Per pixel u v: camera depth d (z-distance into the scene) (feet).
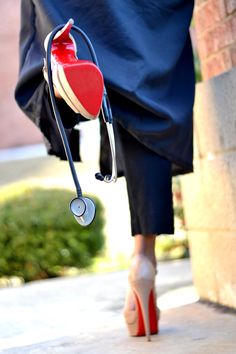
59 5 9.98
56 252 28.50
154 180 10.34
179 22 10.64
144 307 10.81
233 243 12.30
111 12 9.91
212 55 13.06
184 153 10.60
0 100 41.34
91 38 9.90
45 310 16.63
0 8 41.34
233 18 11.90
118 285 20.08
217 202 12.69
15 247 28.07
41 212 28.50
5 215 28.17
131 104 10.04
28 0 10.45
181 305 13.98
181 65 10.88
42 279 28.71
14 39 41.32
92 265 29.53
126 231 36.50
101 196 36.81
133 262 10.84
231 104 11.73
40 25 10.14
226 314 12.47
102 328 12.67
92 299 17.78
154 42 10.29
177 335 11.08
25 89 10.48
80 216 8.61
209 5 12.84
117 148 10.66
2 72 41.37
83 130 36.55
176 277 20.49
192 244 14.08
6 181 39.55
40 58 10.06
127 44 9.91
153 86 10.18
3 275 28.32
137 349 10.44
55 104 9.06
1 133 41.27
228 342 10.24
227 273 12.69
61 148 10.66
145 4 10.30
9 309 17.26
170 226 10.45
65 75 8.70
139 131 10.03
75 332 12.74
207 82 12.48
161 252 30.27
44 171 39.40
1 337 13.56
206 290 13.71
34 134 41.22
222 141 12.22
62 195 29.25
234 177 11.93
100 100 8.86
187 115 10.49
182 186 14.17
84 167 37.29
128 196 10.58
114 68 9.75
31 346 11.93
